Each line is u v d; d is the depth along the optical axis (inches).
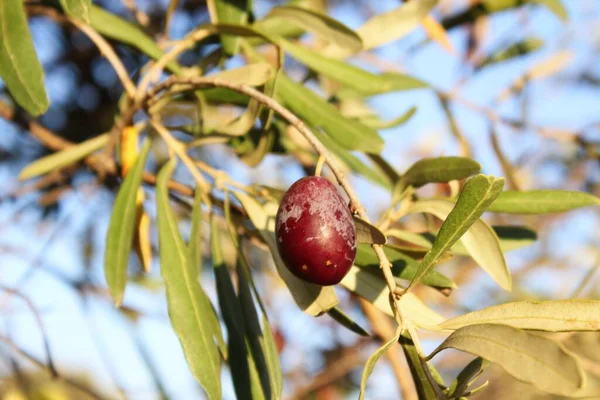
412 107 16.0
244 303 13.1
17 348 16.3
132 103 13.7
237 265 13.3
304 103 14.1
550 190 13.0
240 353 12.9
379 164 15.6
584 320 10.2
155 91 13.1
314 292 11.7
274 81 12.9
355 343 22.8
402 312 10.5
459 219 10.4
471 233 12.1
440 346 10.1
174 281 12.0
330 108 14.0
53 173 18.4
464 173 12.7
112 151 14.2
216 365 11.6
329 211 10.7
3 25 11.8
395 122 16.1
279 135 15.3
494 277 12.0
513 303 10.4
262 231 12.8
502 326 9.6
